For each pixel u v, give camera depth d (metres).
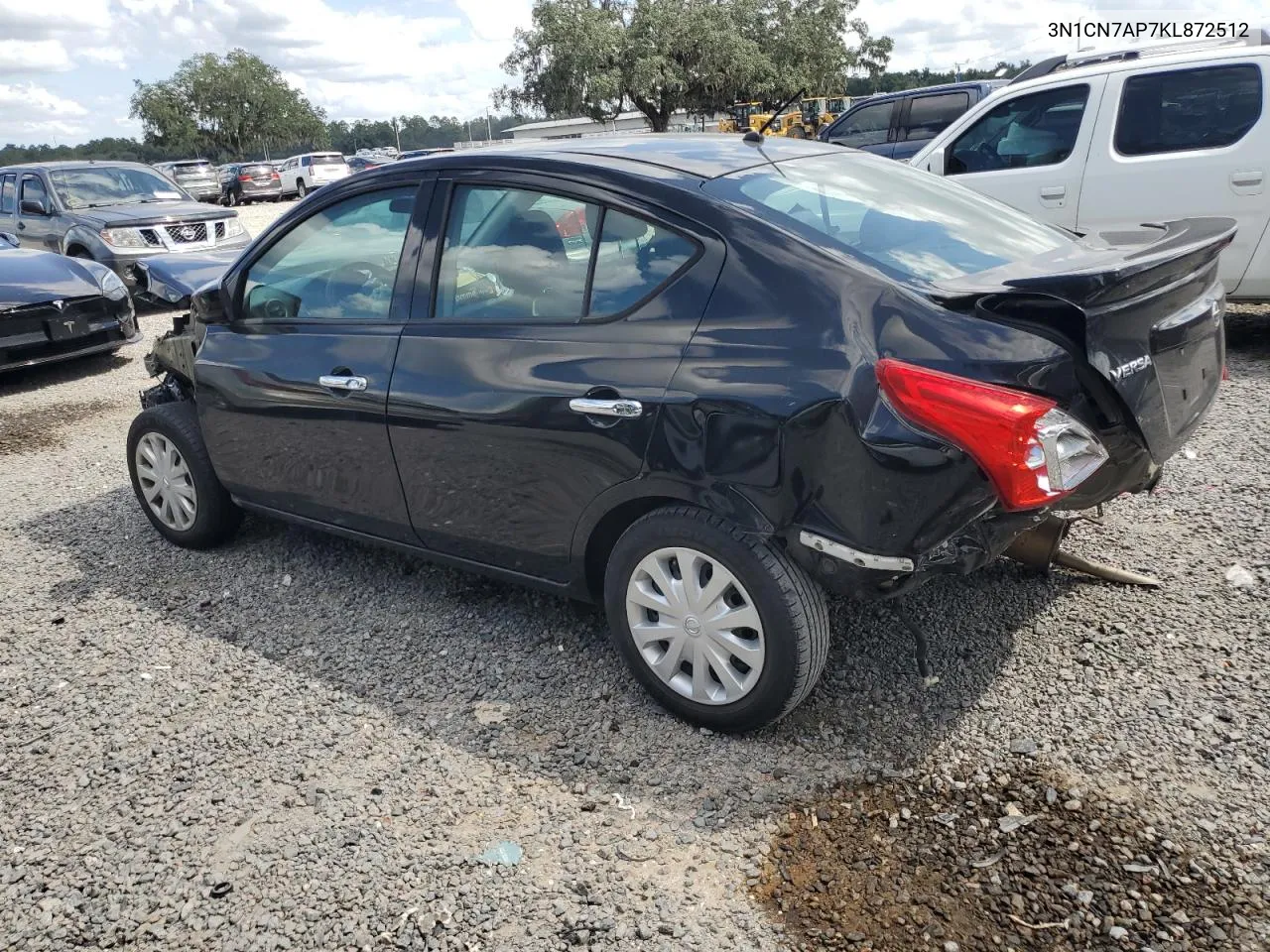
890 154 12.54
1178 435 2.87
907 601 3.64
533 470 3.13
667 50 34.78
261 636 3.79
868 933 2.25
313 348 3.74
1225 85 6.25
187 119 75.88
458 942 2.31
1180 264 2.73
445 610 3.90
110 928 2.41
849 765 2.83
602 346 2.95
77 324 8.33
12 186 13.30
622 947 2.27
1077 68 7.01
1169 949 2.16
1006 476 2.39
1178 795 2.61
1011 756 2.81
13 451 6.55
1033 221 3.45
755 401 2.61
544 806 2.75
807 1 37.28
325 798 2.83
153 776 2.97
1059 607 3.55
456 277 3.38
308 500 3.96
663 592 2.97
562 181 3.15
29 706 3.39
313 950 2.31
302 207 3.92
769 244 2.75
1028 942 2.20
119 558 4.59
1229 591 3.57
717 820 2.65
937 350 2.46
